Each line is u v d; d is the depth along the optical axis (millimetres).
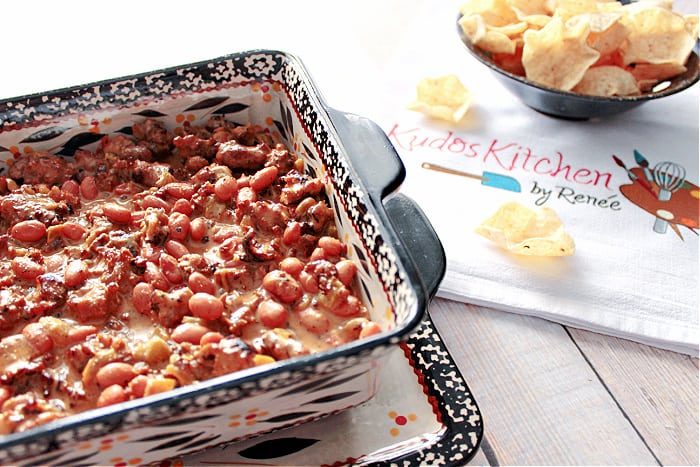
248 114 504
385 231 398
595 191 570
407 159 586
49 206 457
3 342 396
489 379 466
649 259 524
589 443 442
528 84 579
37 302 419
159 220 445
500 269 514
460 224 541
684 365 479
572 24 582
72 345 403
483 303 502
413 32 704
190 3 723
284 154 480
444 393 432
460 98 624
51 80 625
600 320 490
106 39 673
